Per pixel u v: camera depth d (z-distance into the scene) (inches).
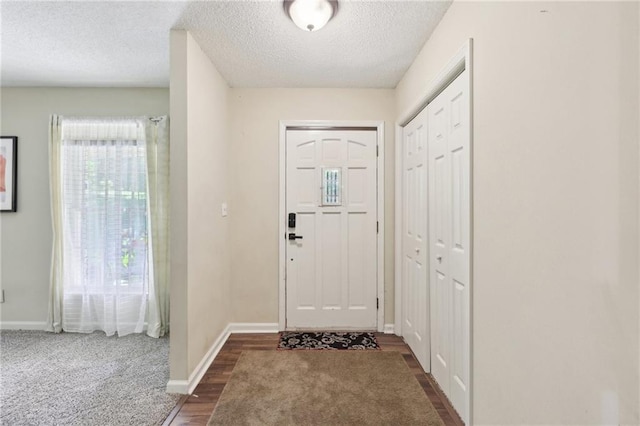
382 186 112.9
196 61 81.5
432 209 81.1
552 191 36.9
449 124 69.4
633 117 27.7
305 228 114.1
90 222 111.1
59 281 112.0
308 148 113.7
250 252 113.3
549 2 37.0
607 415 30.6
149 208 108.3
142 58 92.0
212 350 92.7
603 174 30.5
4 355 94.0
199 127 83.5
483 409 53.2
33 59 92.5
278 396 73.5
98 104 113.7
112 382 79.1
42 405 69.6
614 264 29.6
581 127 32.9
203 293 86.1
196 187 81.4
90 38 80.7
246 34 78.0
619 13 28.8
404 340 105.4
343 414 66.9
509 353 45.9
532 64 40.1
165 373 83.5
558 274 36.2
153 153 109.7
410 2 65.3
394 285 112.3
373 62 92.8
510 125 45.0
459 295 65.4
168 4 66.4
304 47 84.4
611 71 29.5
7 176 113.1
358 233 114.0
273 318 113.5
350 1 65.1
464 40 59.4
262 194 113.5
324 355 94.7
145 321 111.6
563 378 35.7
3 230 113.3
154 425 63.4
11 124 113.3
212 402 71.4
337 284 114.3
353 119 112.7
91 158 111.0
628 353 28.6
